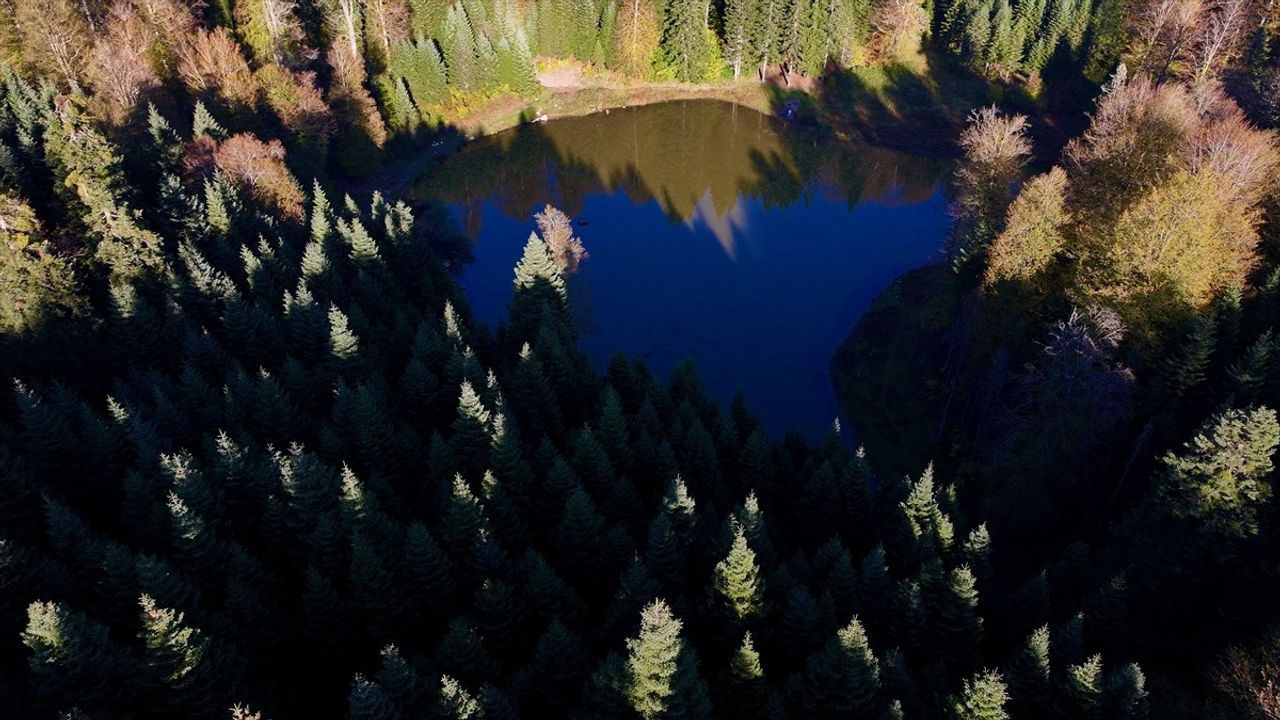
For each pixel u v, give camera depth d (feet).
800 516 152.05
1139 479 155.43
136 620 110.52
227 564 119.34
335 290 204.54
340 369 173.47
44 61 250.37
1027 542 167.02
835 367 231.71
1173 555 129.49
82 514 139.33
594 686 97.86
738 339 245.45
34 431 138.62
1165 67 298.35
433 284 235.61
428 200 326.85
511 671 117.08
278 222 232.73
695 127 391.86
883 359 230.89
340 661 117.60
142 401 159.33
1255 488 122.31
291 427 156.25
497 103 399.85
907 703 104.58
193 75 265.54
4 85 237.86
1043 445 153.58
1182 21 290.97
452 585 120.16
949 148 360.69
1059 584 140.05
